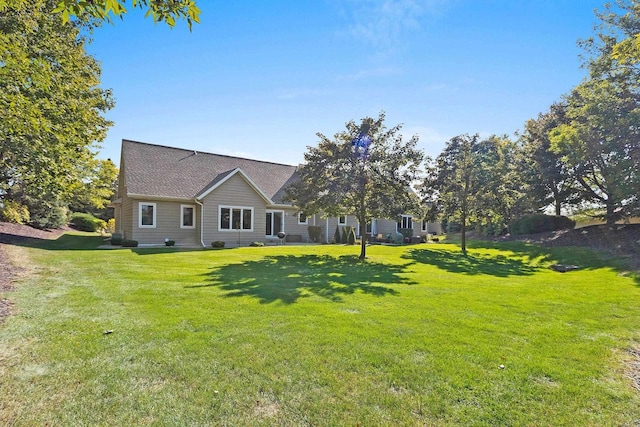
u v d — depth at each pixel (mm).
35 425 2623
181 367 3584
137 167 19141
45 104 8969
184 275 9016
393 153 14391
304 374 3484
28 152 9117
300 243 23125
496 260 15031
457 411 2896
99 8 3102
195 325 4875
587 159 15289
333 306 6121
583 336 4754
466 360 3883
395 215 14070
